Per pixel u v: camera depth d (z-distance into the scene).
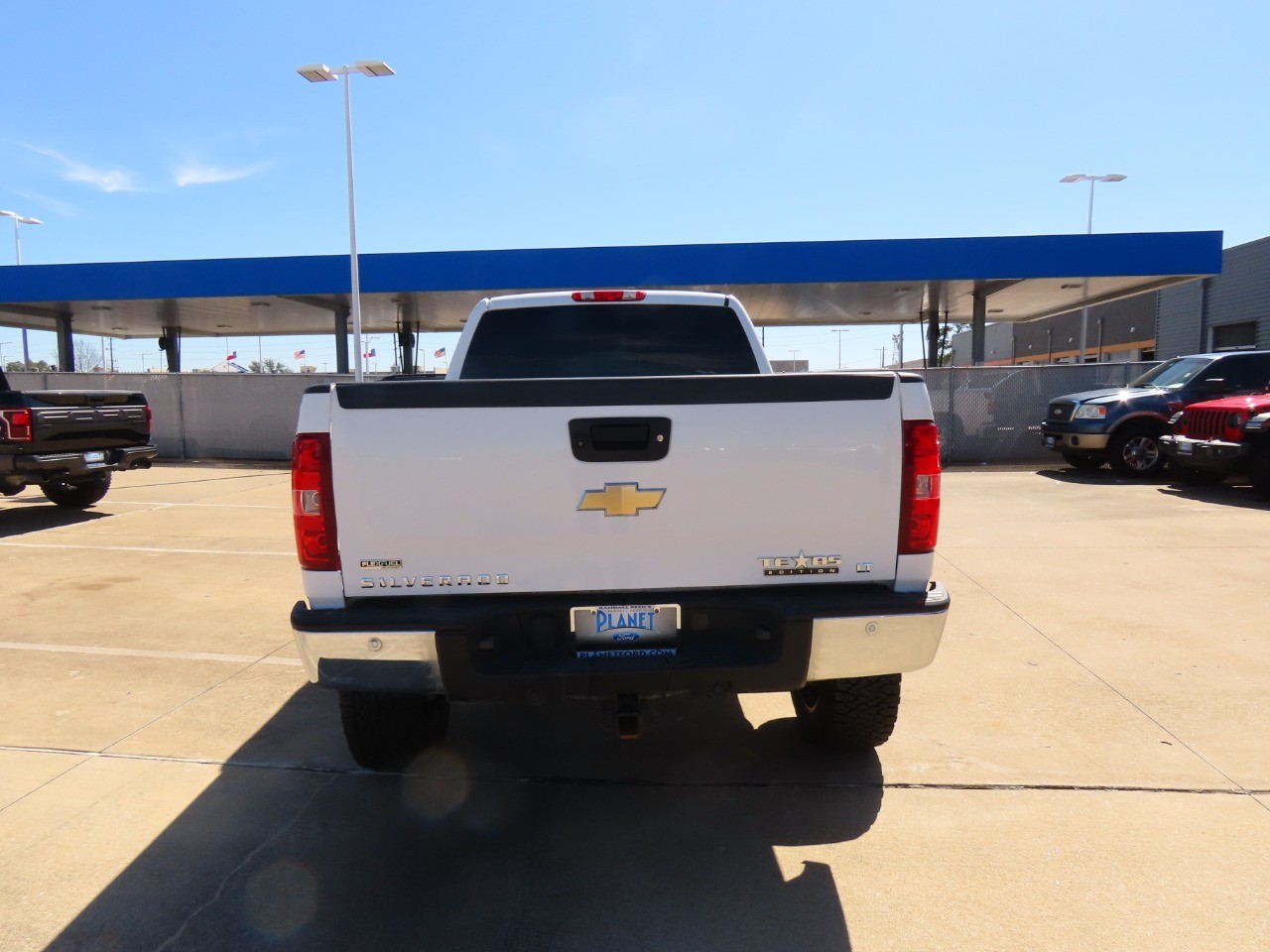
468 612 2.80
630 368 4.79
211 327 32.06
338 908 2.73
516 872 2.94
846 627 2.86
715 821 3.27
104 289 21.48
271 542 8.66
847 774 3.62
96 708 4.36
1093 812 3.29
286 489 13.17
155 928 2.63
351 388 2.80
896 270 19.69
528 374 4.76
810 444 2.88
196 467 16.70
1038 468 14.69
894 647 2.92
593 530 2.85
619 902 2.76
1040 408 16.05
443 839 3.15
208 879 2.90
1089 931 2.59
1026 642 5.27
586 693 2.84
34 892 2.82
